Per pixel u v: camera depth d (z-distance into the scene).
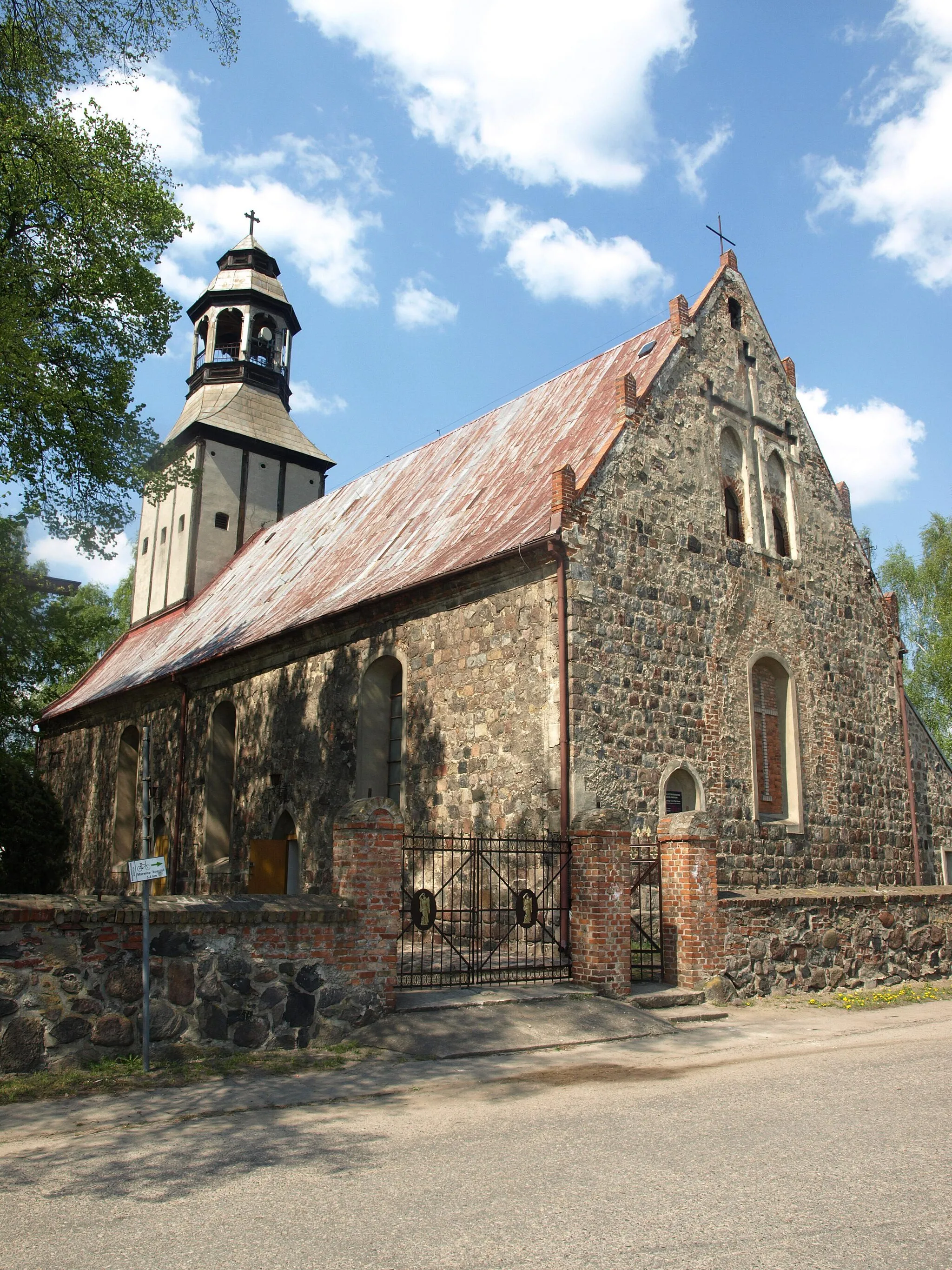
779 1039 12.15
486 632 18.73
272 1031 10.53
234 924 10.52
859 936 17.12
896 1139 7.13
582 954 13.79
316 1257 5.10
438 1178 6.39
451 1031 11.24
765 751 21.06
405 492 27.25
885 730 24.38
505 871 17.38
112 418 19.08
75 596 50.72
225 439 36.78
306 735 23.41
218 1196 6.12
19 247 17.92
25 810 25.23
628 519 18.81
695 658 19.53
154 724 30.83
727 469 21.91
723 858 19.16
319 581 26.50
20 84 16.52
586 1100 8.66
